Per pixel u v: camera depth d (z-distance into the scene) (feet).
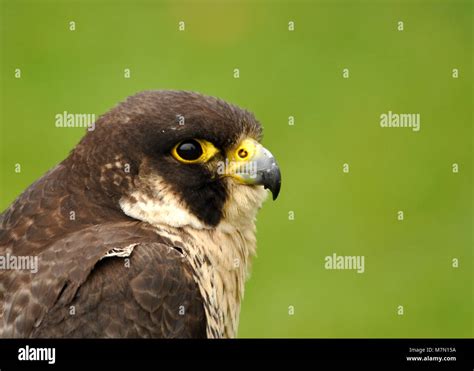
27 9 63.21
